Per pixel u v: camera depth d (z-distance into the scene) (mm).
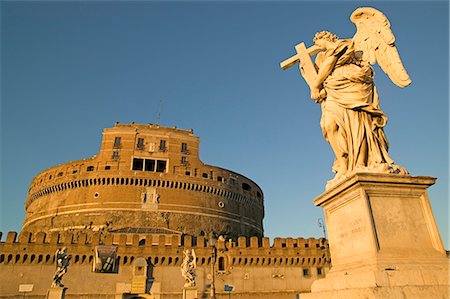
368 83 5254
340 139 5191
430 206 4473
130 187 65812
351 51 5352
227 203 73062
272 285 49656
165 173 68438
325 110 5539
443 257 4160
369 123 5082
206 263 49250
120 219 62719
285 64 6418
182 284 47250
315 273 51875
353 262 4383
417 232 4297
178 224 64875
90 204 64375
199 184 70375
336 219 4902
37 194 72812
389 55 5145
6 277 43500
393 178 4414
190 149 73625
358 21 5695
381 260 3963
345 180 4555
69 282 44594
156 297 45688
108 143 69500
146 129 72500
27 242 45719
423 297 3633
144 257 47719
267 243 52344
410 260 4023
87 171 67750
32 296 43125
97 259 45562
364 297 3705
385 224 4242
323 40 5949
